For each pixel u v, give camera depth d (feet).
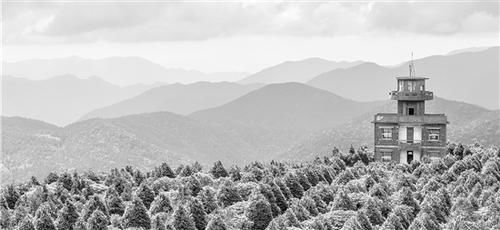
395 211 162.91
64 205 176.35
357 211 168.35
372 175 222.89
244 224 169.07
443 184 205.87
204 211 173.17
